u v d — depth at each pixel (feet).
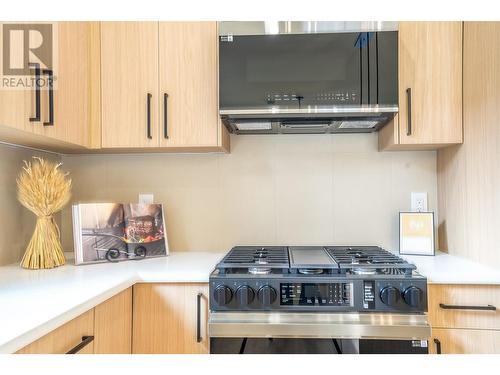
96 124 4.98
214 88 4.89
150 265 4.59
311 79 4.52
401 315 3.63
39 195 4.47
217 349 3.74
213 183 5.89
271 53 4.55
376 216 5.74
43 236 4.53
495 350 3.79
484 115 4.33
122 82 4.95
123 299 3.89
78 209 4.84
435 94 4.79
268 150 5.87
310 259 4.32
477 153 4.48
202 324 4.04
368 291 3.67
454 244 5.15
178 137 4.91
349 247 5.41
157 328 4.07
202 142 4.90
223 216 5.87
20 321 2.52
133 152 5.77
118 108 4.95
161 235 5.37
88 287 3.47
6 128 3.44
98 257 4.85
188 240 5.89
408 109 4.77
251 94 4.56
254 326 3.66
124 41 4.95
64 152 5.66
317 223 5.81
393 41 4.51
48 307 2.83
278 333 3.63
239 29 4.58
